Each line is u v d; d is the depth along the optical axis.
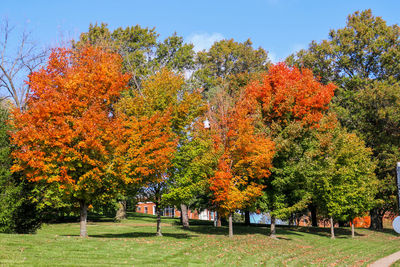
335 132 33.12
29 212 19.89
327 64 46.72
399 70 44.75
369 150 36.19
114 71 20.12
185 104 23.84
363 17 49.22
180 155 23.81
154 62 43.22
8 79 33.91
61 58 19.67
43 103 17.83
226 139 25.88
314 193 32.31
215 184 23.91
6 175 18.33
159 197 24.11
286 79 29.41
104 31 39.66
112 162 19.52
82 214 20.19
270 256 19.02
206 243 21.34
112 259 14.15
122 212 41.72
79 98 18.89
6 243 14.81
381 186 40.44
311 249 23.69
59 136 17.11
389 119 41.12
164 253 16.62
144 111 22.56
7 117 19.62
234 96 34.09
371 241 31.50
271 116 28.94
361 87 45.44
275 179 27.36
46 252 14.09
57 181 18.27
